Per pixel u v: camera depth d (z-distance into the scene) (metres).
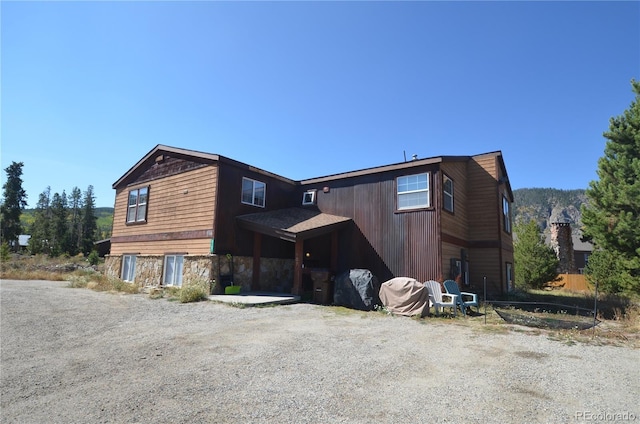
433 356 5.52
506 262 16.17
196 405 3.69
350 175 14.12
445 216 12.41
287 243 15.33
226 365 4.99
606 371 4.86
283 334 6.91
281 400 3.81
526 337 6.90
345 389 4.13
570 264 28.67
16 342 6.20
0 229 45.69
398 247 12.48
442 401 3.81
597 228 13.38
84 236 54.53
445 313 9.81
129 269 16.44
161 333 6.92
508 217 17.62
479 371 4.81
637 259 12.22
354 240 13.68
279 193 15.68
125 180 18.03
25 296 11.62
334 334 7.00
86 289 14.34
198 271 12.67
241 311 9.47
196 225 13.42
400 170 12.88
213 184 13.14
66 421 3.36
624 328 8.02
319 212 15.07
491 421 3.37
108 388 4.16
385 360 5.28
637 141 12.84
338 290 11.19
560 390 4.16
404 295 9.75
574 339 6.75
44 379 4.45
